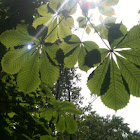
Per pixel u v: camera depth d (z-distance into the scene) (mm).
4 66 476
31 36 499
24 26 501
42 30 510
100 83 421
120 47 424
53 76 487
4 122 614
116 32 427
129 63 410
